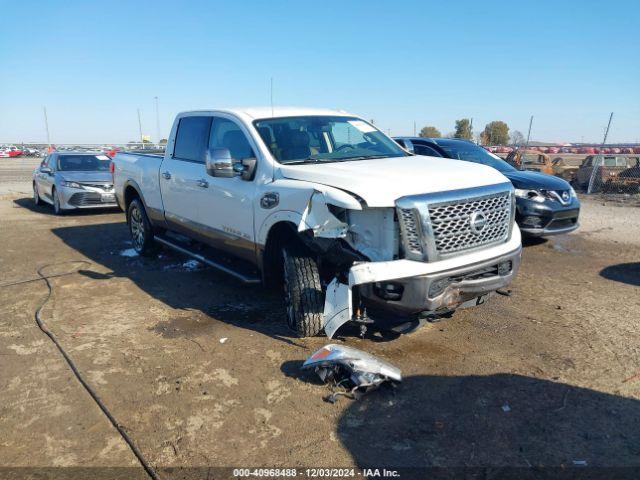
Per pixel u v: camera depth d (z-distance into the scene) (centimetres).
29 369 401
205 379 381
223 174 484
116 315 516
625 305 531
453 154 927
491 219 404
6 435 316
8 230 1005
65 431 320
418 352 421
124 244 863
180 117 648
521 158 1773
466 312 511
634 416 327
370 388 354
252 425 323
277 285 509
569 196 791
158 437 312
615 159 1841
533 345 433
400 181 387
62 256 777
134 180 738
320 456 292
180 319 503
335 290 391
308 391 362
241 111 546
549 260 726
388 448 298
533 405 341
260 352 424
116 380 381
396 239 378
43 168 1352
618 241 857
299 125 532
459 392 358
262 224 471
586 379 374
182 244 652
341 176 402
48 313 524
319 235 396
